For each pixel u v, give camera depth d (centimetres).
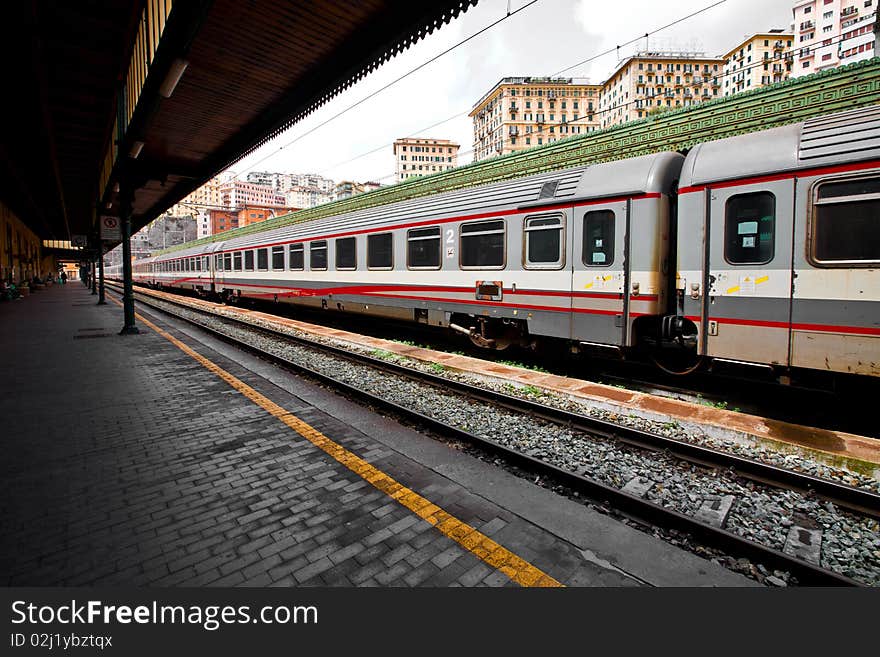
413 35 741
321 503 315
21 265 3397
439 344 1039
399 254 1001
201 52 880
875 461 367
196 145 1467
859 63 618
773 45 8388
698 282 561
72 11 873
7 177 1964
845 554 281
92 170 1995
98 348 948
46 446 415
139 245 7219
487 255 811
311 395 593
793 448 406
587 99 9331
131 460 385
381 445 421
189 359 830
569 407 558
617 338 638
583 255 671
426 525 288
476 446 430
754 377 581
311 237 1306
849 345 461
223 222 9062
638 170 621
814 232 478
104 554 259
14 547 264
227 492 330
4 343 1009
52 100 1239
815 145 481
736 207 532
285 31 803
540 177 753
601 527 290
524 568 248
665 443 423
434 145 10881
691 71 8594
